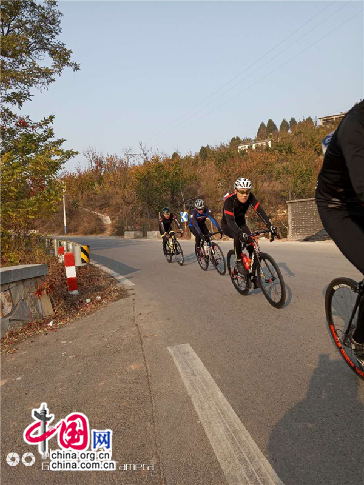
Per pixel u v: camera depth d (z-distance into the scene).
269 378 2.93
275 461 1.99
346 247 2.51
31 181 9.46
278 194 22.73
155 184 34.84
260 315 4.66
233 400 2.65
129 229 37.53
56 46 14.41
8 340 4.78
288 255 10.02
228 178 25.86
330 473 1.85
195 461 2.06
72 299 6.87
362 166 2.08
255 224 19.80
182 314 5.18
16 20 13.89
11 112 12.69
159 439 2.29
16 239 9.80
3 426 2.70
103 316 5.57
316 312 4.48
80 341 4.44
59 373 3.53
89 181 54.69
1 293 4.91
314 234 15.38
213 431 2.31
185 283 7.61
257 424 2.33
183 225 28.53
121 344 4.16
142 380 3.15
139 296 6.75
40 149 10.94
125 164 48.09
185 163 39.22
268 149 43.41
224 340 3.92
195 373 3.17
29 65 13.67
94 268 11.51
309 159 22.09
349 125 2.18
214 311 5.15
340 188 2.54
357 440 2.07
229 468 1.97
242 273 5.68
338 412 2.36
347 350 2.96
